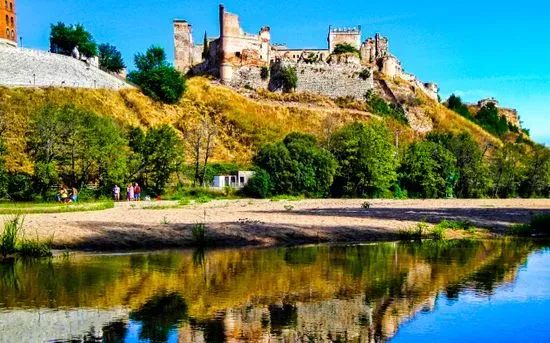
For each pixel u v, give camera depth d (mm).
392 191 73688
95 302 12578
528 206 50750
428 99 132000
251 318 11406
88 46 99625
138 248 21312
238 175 64938
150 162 57219
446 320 11250
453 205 51219
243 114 94312
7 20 102812
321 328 10734
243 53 117812
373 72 125500
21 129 62844
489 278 15555
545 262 18438
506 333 10383
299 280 15188
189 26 136375
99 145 53281
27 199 48156
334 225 27859
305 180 64875
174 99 91688
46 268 16766
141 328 10641
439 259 19109
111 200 49625
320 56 127000
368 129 71062
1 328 10516
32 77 77812
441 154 77312
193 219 29078
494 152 95312
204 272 16328
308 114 103625
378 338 10148
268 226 26344
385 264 17938
